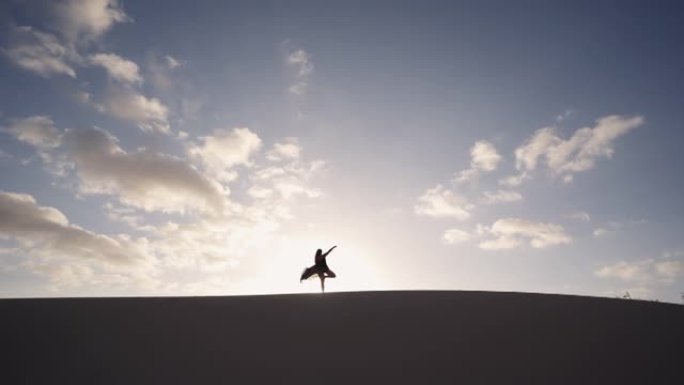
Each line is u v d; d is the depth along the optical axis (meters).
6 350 9.72
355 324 11.04
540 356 9.76
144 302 12.25
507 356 9.71
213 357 9.52
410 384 8.68
